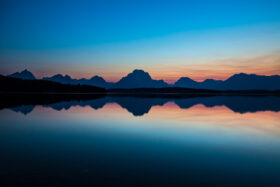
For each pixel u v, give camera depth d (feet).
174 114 78.89
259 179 21.22
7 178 20.33
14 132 43.68
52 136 40.40
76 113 78.07
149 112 85.66
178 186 19.30
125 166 24.39
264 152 30.89
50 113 75.87
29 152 29.48
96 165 24.53
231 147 33.63
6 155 27.89
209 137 40.73
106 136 41.06
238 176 21.94
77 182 19.67
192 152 30.60
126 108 102.83
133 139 38.70
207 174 22.36
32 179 20.15
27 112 77.30
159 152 30.53
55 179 20.26
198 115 75.97
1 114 70.69
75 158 27.07
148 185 19.38
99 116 71.15
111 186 18.99
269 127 51.83
